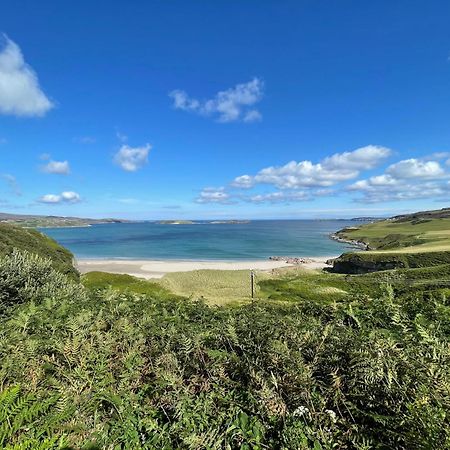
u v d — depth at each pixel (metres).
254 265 62.84
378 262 49.69
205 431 2.64
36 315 5.44
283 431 2.47
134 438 2.66
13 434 2.31
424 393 2.34
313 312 5.77
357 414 2.67
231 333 3.73
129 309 5.82
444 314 5.04
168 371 3.42
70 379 3.22
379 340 3.13
